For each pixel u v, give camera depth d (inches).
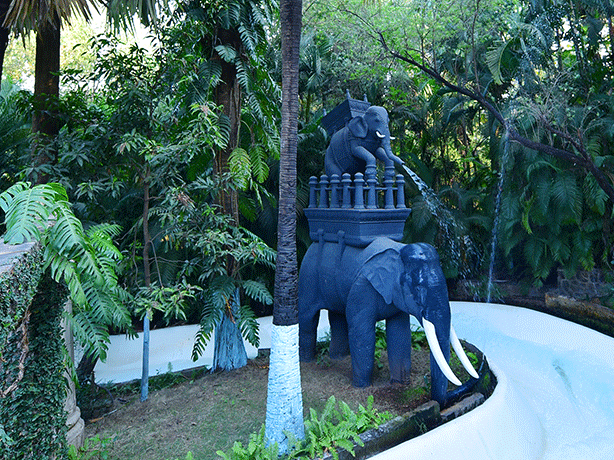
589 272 412.5
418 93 538.6
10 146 277.6
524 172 425.4
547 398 229.0
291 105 151.9
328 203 234.2
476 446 159.6
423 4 394.9
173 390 213.9
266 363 246.8
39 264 102.3
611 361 258.2
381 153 224.7
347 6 425.4
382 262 192.5
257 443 148.2
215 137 204.2
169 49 213.6
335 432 152.5
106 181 215.5
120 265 209.9
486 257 491.2
